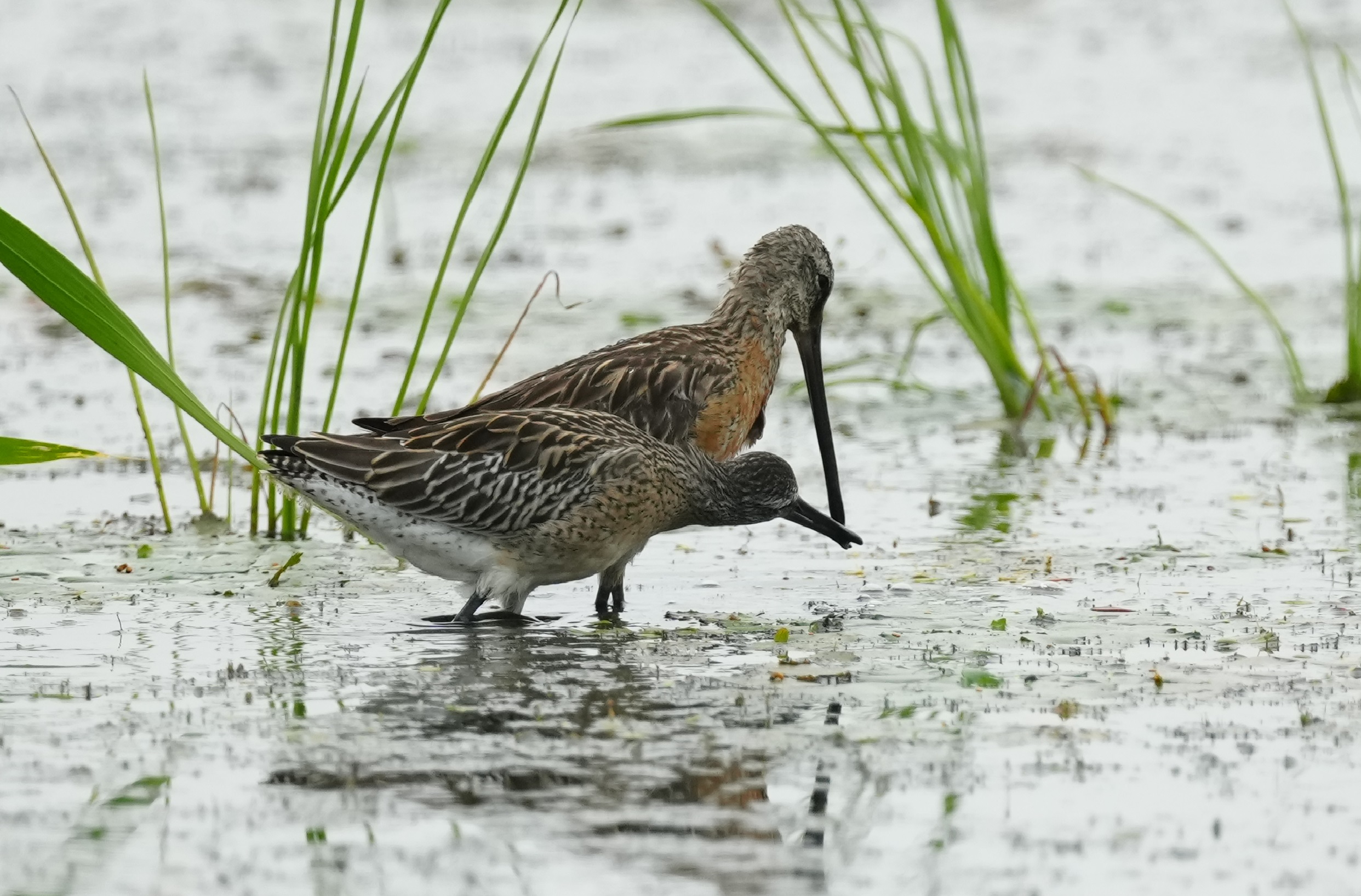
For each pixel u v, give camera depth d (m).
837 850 8.35
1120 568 13.62
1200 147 33.66
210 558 13.88
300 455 12.09
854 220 28.77
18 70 38.56
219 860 8.20
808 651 11.47
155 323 22.31
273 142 33.19
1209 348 22.02
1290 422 18.92
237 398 19.12
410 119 35.47
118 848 8.32
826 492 16.06
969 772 9.27
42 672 10.89
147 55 40.44
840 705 10.34
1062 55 42.25
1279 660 11.17
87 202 28.44
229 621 12.18
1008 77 39.84
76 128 33.66
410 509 12.07
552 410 12.47
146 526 14.80
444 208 29.36
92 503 15.58
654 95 36.59
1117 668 11.04
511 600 12.35
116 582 13.14
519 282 24.69
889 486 16.58
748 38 42.94
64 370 20.50
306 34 43.00
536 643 11.71
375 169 31.98
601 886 7.96
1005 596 12.89
